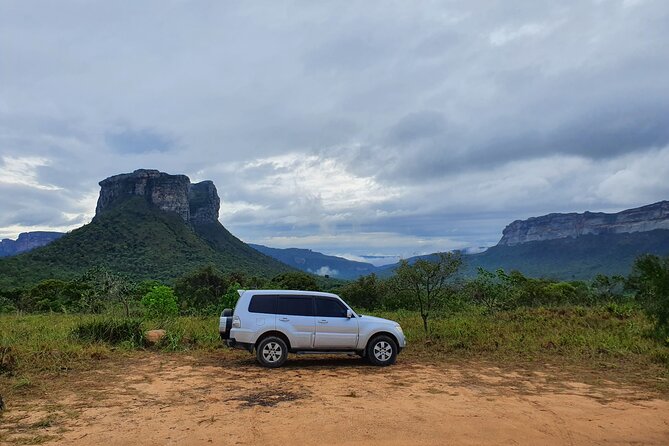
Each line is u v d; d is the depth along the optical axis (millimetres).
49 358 10109
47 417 6219
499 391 8094
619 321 17016
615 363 10859
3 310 33188
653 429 6066
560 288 29484
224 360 11094
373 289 28719
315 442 5324
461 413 6566
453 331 14977
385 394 7660
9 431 5645
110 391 7809
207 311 25281
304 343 10344
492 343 13211
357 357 11781
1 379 8508
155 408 6703
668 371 9891
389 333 10703
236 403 6973
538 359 11383
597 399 7621
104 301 22109
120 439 5375
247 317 10281
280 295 10570
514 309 23672
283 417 6227
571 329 15547
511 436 5660
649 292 9719
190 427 5801
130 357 11234
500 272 28688
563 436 5727
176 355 11719
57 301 35031
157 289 21594
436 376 9352
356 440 5402
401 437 5523
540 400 7473
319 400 7164
